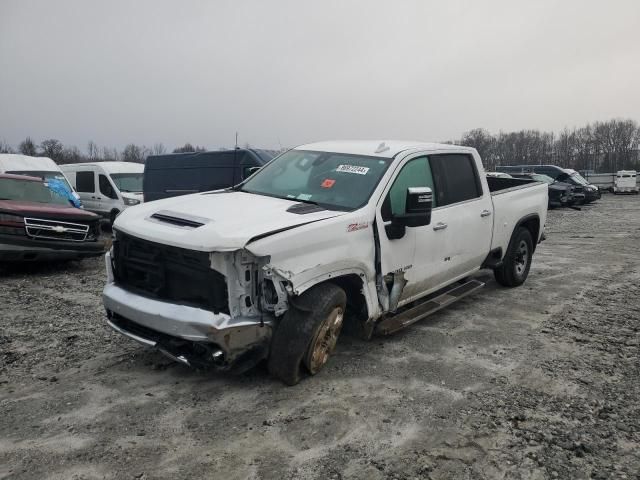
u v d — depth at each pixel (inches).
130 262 163.6
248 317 146.5
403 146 208.5
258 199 183.0
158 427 135.5
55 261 381.7
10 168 509.0
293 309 154.3
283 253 145.6
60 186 418.9
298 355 153.6
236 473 116.9
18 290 292.7
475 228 234.1
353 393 156.4
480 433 135.4
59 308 251.9
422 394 157.2
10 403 147.8
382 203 180.9
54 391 155.6
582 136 3550.7
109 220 584.4
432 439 132.3
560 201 974.4
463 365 180.4
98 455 122.5
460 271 233.0
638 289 295.6
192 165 448.8
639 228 635.5
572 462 123.5
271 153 432.5
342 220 164.2
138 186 603.5
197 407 146.3
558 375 173.2
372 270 175.0
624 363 184.1
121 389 157.1
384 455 125.0
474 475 117.9
